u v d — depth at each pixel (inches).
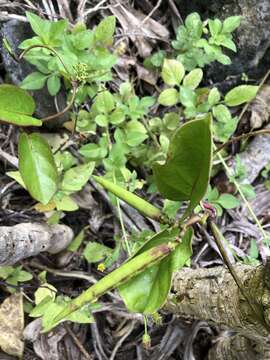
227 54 30.1
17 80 27.1
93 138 28.7
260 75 31.3
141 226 28.7
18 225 23.8
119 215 25.9
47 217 27.7
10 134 28.3
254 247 28.1
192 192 13.3
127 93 28.0
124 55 30.3
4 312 26.8
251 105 31.0
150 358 28.5
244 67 30.5
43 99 26.9
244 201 29.5
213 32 27.3
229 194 27.6
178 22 31.3
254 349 23.4
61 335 28.0
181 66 27.3
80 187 24.8
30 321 27.8
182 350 28.9
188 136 12.1
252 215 28.0
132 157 28.7
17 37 26.5
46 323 22.5
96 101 26.4
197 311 20.9
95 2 30.0
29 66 26.6
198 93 29.3
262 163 30.7
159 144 28.9
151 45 31.0
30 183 17.3
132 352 29.2
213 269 20.2
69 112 27.7
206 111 27.5
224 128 27.4
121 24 30.4
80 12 28.7
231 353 25.3
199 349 29.4
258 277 16.5
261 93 31.3
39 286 26.5
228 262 14.4
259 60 30.6
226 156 30.2
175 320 28.4
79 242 28.3
